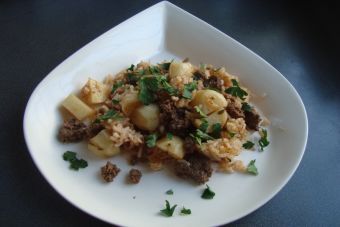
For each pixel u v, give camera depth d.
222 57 0.39
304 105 0.38
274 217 0.29
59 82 0.34
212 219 0.28
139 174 0.31
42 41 0.41
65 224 0.28
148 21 0.40
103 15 0.45
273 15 0.47
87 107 0.34
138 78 0.35
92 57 0.37
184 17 0.41
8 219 0.28
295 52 0.43
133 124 0.33
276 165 0.32
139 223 0.27
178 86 0.33
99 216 0.27
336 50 0.44
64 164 0.31
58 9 0.45
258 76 0.38
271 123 0.35
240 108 0.34
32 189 0.29
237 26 0.46
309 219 0.30
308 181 0.32
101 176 0.31
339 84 0.40
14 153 0.32
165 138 0.32
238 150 0.32
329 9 0.48
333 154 0.34
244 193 0.30
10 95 0.36
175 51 0.41
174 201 0.30
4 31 0.41
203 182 0.30
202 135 0.31
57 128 0.33
